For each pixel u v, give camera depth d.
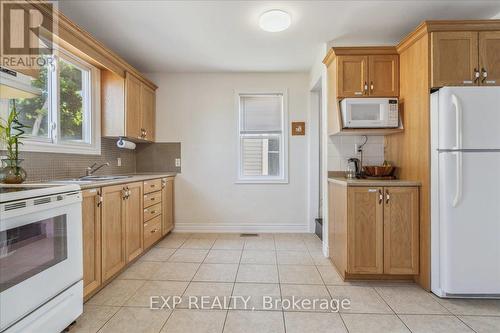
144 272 2.59
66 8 2.32
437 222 2.15
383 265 2.33
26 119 2.17
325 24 2.62
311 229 4.00
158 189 3.40
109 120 3.11
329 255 2.94
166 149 4.08
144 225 2.99
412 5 2.31
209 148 4.08
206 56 3.41
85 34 2.38
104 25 2.62
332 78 2.83
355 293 2.19
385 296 2.14
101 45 2.62
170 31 2.75
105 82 3.11
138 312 1.90
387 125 2.57
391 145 2.87
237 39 2.94
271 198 4.06
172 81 4.06
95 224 2.08
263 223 4.06
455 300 2.09
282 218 4.06
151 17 2.48
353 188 2.34
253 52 3.29
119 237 2.44
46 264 1.48
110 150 3.37
